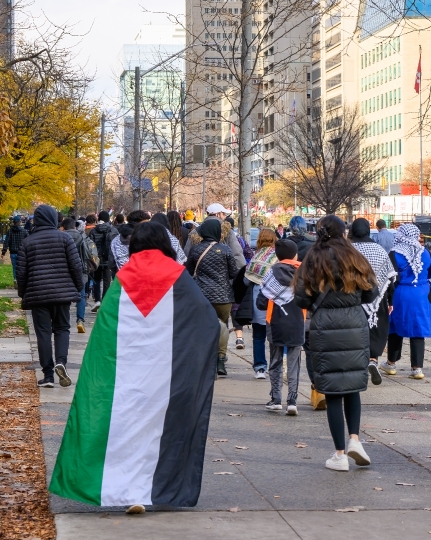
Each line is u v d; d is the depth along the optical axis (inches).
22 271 417.7
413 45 3853.3
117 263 467.8
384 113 4173.2
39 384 421.4
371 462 291.1
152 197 2726.4
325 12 650.2
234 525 219.1
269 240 458.6
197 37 768.9
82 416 225.0
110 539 205.6
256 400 402.9
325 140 2442.2
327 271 272.1
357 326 275.6
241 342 579.5
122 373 228.4
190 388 229.0
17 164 1278.3
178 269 236.4
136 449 223.9
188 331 232.1
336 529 217.8
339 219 280.8
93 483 220.2
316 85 4953.3
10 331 642.2
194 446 228.8
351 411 281.6
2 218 1972.2
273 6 690.8
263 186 4040.4
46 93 985.5
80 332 634.8
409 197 2733.8
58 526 214.5
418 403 402.3
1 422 340.2
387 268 426.3
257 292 462.9
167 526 216.8
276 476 270.7
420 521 225.9
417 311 464.4
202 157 1187.9
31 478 261.1
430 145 3954.2
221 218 511.8
